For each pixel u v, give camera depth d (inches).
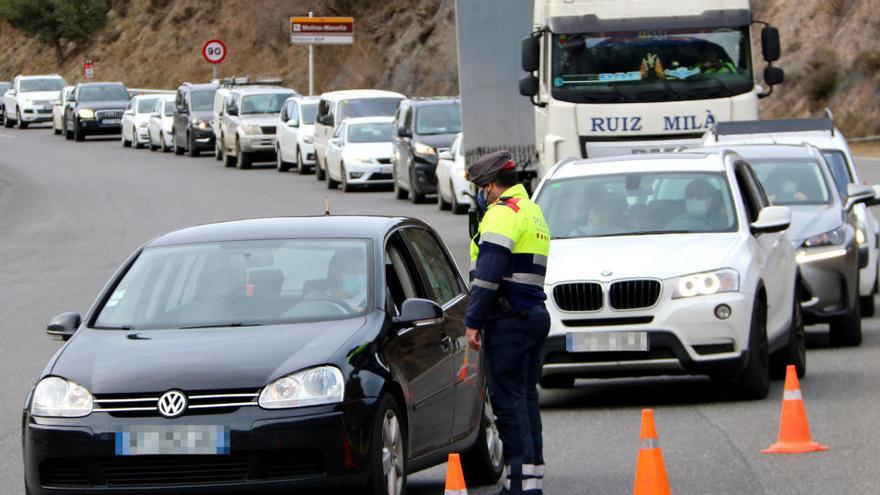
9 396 1422.2
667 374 1323.8
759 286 1330.0
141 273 990.4
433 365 952.3
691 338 1294.3
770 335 1381.6
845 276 1617.9
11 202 4050.2
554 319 1314.0
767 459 1076.5
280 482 830.5
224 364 853.8
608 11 2267.5
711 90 2256.4
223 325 926.4
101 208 3767.2
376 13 7431.1
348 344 875.4
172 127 6092.5
